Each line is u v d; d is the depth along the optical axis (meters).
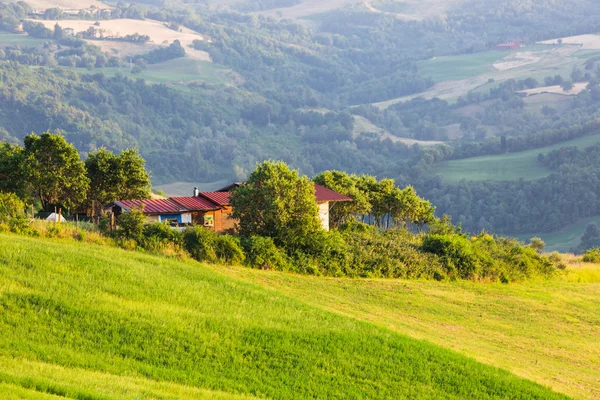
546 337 65.31
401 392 41.84
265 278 69.31
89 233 71.19
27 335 39.88
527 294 81.81
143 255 64.31
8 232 67.12
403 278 81.25
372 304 67.19
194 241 72.94
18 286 46.75
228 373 40.38
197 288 55.25
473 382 44.97
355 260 80.38
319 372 42.50
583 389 49.31
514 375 48.03
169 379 38.16
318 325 50.78
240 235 80.38
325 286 71.00
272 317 50.94
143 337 42.47
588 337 67.44
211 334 44.75
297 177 83.19
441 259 86.88
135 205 89.25
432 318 66.00
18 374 32.62
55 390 31.31
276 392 38.91
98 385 33.56
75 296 46.62
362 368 44.19
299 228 79.50
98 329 42.31
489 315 70.62
